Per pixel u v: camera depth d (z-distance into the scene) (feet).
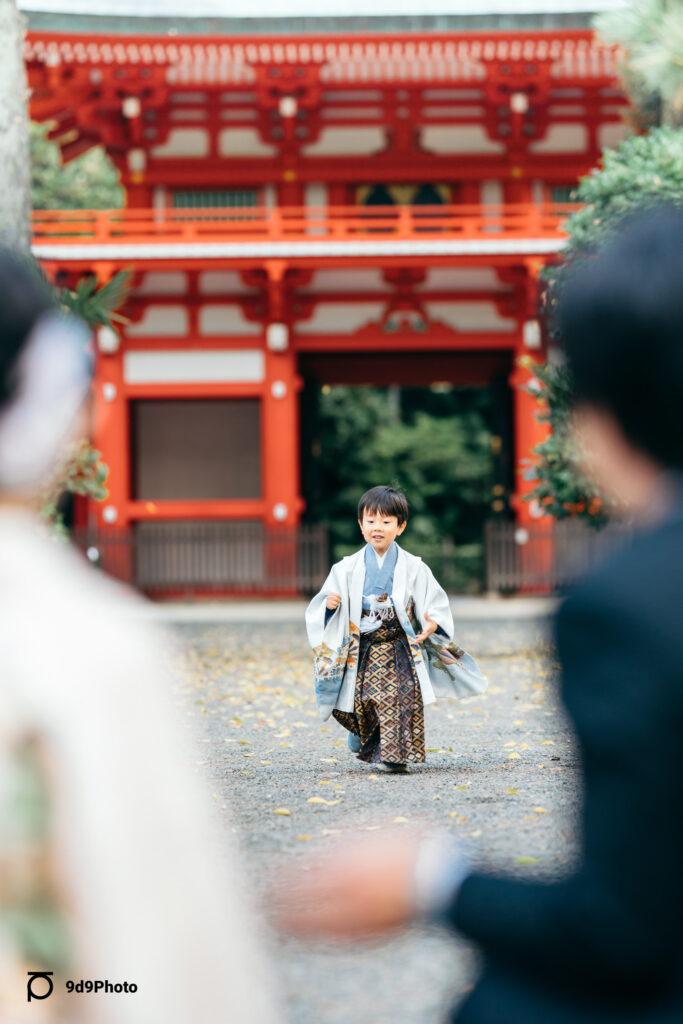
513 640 74.18
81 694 5.70
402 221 107.65
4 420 6.14
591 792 5.78
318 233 115.96
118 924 5.61
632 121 77.77
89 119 112.68
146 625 6.25
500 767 33.06
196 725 42.96
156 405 115.85
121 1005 5.61
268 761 34.91
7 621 5.86
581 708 5.80
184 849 5.92
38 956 5.69
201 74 112.16
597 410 6.56
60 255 105.09
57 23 109.29
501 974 6.00
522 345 112.88
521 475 110.32
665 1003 5.59
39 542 6.38
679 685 5.65
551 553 108.99
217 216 116.16
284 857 21.83
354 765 33.99
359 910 6.39
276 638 77.87
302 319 114.21
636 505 6.64
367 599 32.09
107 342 111.14
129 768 5.75
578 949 5.62
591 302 6.40
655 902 5.51
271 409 112.16
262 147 115.85
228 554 111.55
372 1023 14.24
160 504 112.47
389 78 112.57
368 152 116.06
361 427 156.97
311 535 110.52
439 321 114.11
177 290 112.27
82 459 63.31
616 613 5.86
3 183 58.44
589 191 60.44
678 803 5.56
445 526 161.38
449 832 23.90
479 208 107.76
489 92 111.96
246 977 6.06
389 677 31.94
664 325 6.20
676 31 56.08
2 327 6.07
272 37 105.70
